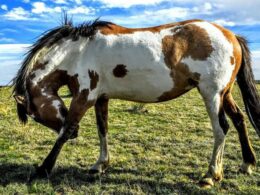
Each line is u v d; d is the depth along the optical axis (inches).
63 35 161.5
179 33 153.8
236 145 227.9
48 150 216.7
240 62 162.6
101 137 176.1
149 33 155.9
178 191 151.4
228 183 160.2
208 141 239.1
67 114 163.0
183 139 245.1
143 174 173.9
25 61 162.7
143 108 358.0
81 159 196.7
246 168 173.6
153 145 228.7
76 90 159.3
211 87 152.6
